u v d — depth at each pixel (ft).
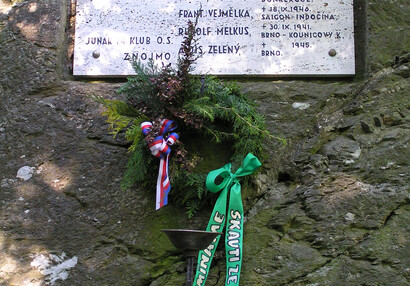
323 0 7.26
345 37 7.15
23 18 7.29
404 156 6.49
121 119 6.26
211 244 6.07
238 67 7.01
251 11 7.20
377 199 6.31
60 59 7.18
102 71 7.03
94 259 6.27
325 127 6.82
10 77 7.04
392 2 7.24
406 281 5.93
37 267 6.23
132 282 6.19
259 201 6.54
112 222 6.43
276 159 6.70
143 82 6.35
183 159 6.22
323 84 7.06
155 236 6.36
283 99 6.91
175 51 7.06
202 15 7.18
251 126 6.29
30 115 6.86
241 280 6.07
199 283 5.91
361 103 6.86
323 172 6.54
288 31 7.14
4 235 6.37
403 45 7.07
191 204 6.37
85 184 6.57
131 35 7.12
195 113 6.31
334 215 6.28
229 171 6.31
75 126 6.80
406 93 6.84
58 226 6.41
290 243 6.22
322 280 5.99
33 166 6.64
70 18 7.48
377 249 6.08
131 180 6.25
